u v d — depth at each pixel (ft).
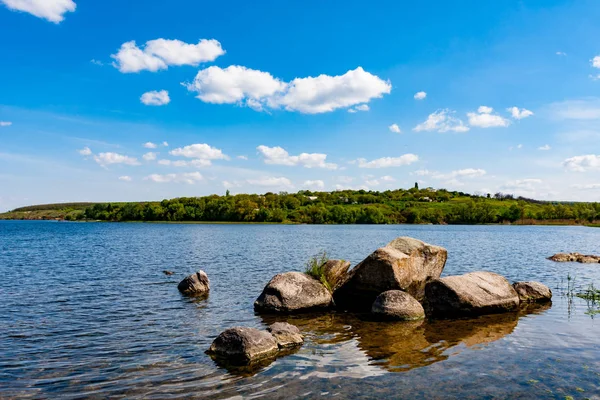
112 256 133.59
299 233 330.95
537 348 40.24
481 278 60.70
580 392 29.91
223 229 407.64
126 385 31.45
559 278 89.92
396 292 55.26
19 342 42.24
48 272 94.94
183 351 39.47
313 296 58.85
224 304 61.52
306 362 36.40
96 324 49.60
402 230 407.64
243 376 33.17
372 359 37.19
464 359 37.06
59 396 29.55
